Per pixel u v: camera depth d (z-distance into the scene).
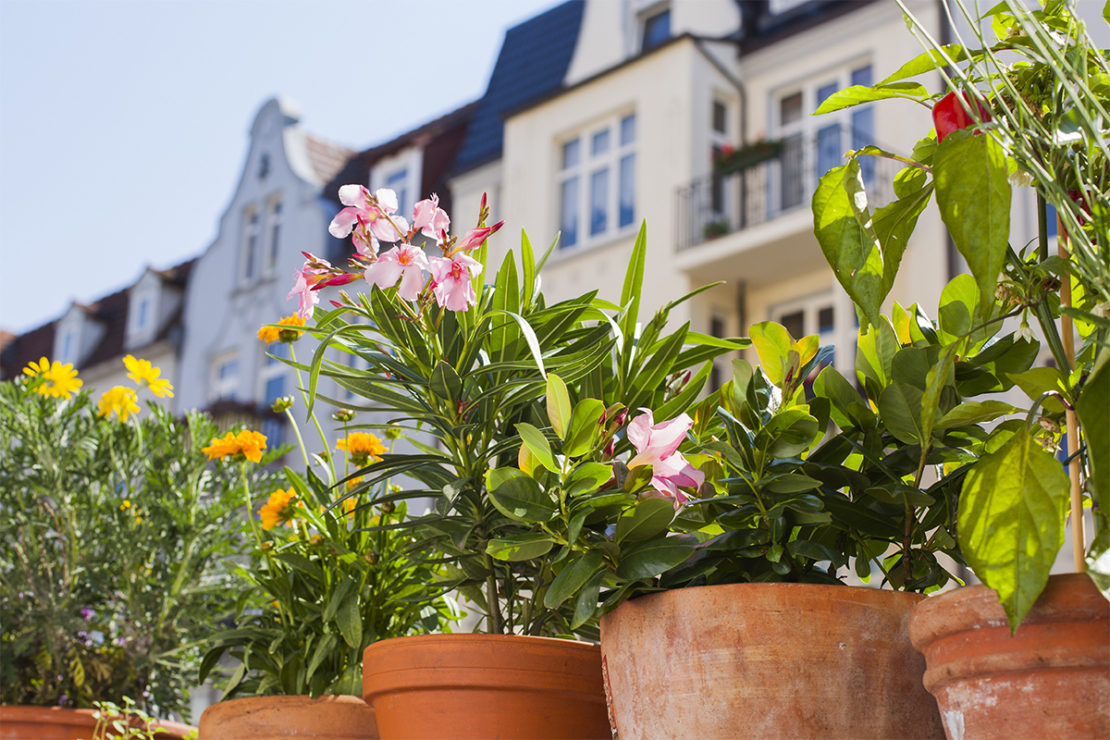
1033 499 0.91
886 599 1.07
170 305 17.70
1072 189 1.01
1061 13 1.05
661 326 1.51
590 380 1.47
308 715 1.58
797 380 1.25
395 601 1.73
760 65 11.38
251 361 15.29
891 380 1.20
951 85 1.01
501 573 1.52
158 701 2.49
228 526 2.67
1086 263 0.93
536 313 1.48
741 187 11.04
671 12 12.80
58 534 2.64
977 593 0.91
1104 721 0.85
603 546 1.17
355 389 1.45
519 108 12.62
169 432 2.71
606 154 11.98
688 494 1.25
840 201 1.10
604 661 1.19
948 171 0.97
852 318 9.88
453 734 1.28
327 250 15.23
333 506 1.45
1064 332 1.01
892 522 1.23
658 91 11.38
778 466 1.19
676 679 1.08
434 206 1.33
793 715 1.03
